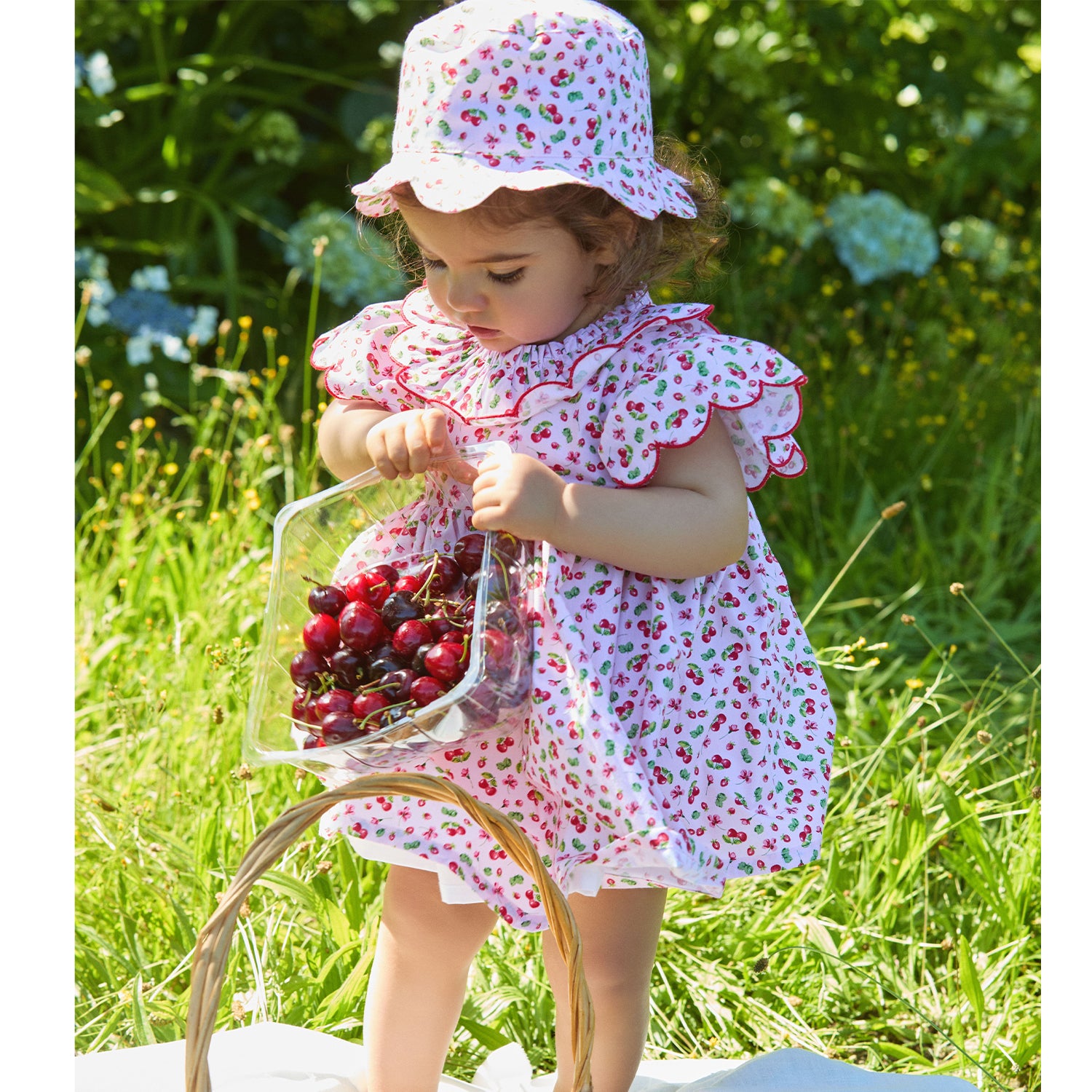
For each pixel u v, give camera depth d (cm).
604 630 174
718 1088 196
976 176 543
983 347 501
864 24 518
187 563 321
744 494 179
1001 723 322
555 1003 206
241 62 457
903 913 253
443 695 163
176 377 421
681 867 164
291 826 164
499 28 172
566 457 180
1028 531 395
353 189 180
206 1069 160
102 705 283
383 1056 194
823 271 523
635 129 181
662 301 439
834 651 264
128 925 228
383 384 199
